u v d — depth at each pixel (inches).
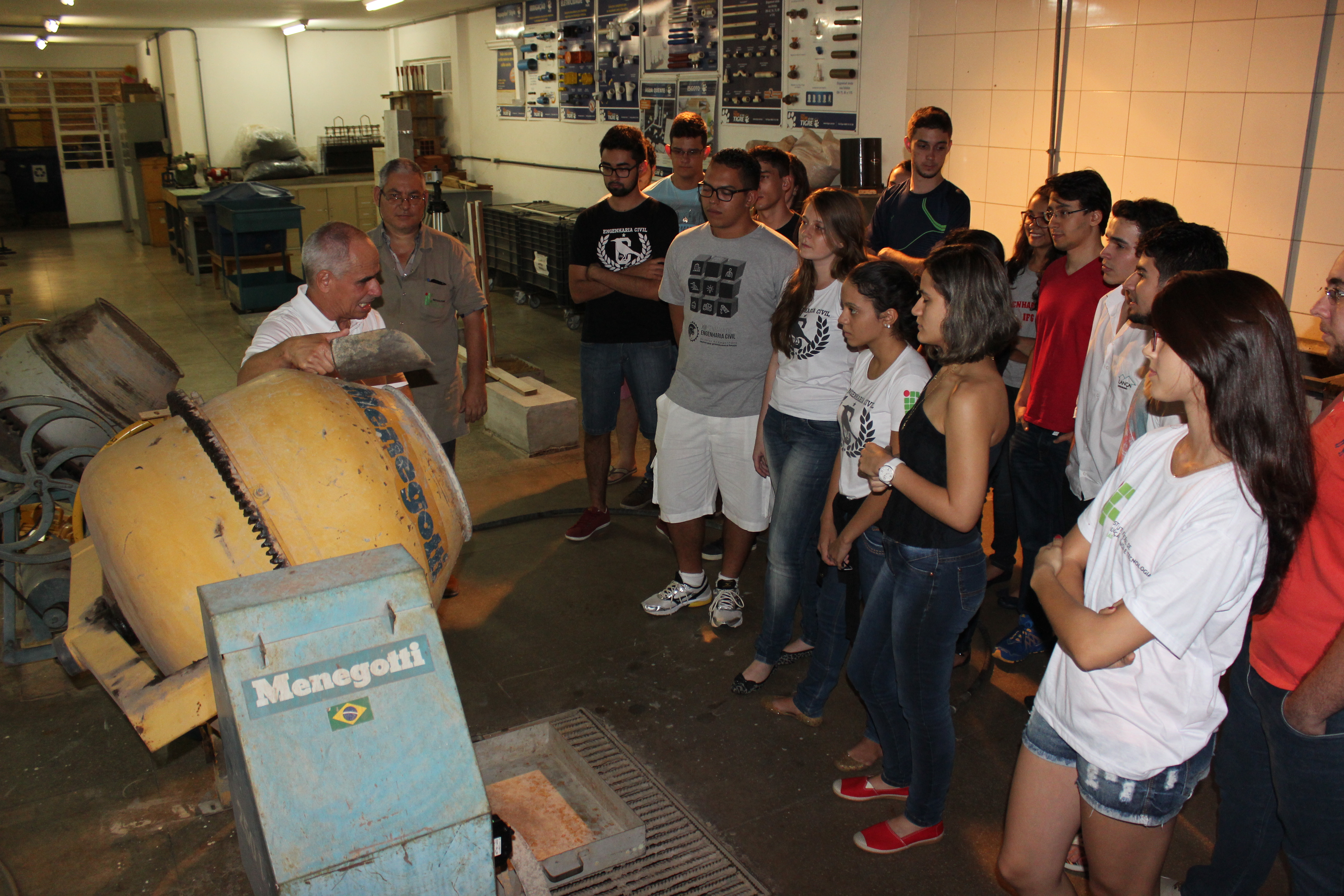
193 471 77.9
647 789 105.9
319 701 56.7
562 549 168.6
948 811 103.7
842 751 114.2
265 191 358.0
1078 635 63.3
